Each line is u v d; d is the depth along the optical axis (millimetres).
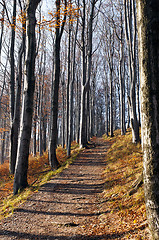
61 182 9117
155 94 3041
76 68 30859
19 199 7301
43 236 4457
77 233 4441
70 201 6754
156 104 3029
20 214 5930
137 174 6969
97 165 12039
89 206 6129
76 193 7531
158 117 3020
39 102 23172
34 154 22969
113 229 4266
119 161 10578
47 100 31016
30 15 9117
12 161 13977
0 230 4910
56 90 12477
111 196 6414
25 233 4676
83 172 10664
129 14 14789
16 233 4707
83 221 5109
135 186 5941
